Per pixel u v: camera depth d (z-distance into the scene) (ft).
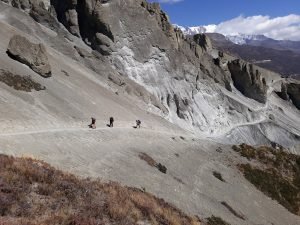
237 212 142.51
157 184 124.88
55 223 51.03
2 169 63.05
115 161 128.16
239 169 193.06
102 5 370.12
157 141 192.85
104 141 149.79
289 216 169.27
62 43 326.24
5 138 107.24
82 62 316.81
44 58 200.13
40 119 143.64
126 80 341.00
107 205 61.93
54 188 62.64
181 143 208.95
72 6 376.07
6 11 339.98
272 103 552.41
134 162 135.33
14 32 271.69
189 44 472.44
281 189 189.57
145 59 384.88
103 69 321.73
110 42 363.56
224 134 403.13
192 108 393.29
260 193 178.50
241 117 445.78
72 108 180.96
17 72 175.42
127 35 378.94
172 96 385.91
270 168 205.05
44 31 340.59
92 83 261.24
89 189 66.95
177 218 75.36
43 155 104.73
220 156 203.72
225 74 487.61
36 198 58.34
